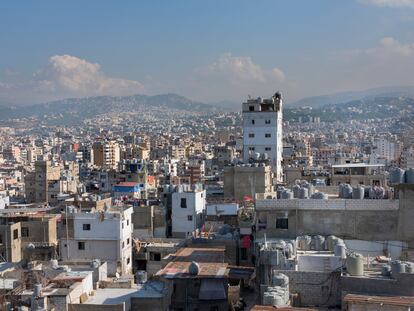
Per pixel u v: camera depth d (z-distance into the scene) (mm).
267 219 55375
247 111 139375
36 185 178250
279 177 137125
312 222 54875
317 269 43688
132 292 52875
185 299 52125
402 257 50531
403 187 53438
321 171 128625
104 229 77312
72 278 50844
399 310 33469
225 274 52312
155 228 97125
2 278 60219
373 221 54062
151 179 180500
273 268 43438
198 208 98188
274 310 34250
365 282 38156
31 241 87188
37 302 44656
